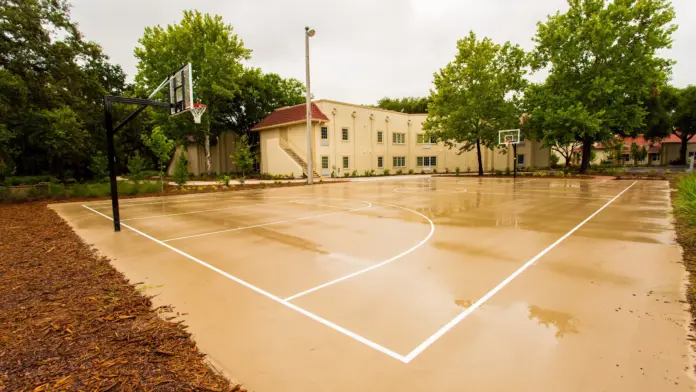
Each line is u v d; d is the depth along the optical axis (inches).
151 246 284.5
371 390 100.0
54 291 180.2
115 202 349.7
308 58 967.0
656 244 265.9
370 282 191.5
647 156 2219.5
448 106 1298.0
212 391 99.3
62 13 827.4
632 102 1243.2
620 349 120.2
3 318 146.0
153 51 1201.4
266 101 1566.2
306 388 101.5
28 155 1045.8
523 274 200.8
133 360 114.5
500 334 132.1
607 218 381.1
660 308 152.6
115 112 1189.1
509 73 1258.6
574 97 1124.5
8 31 728.3
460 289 179.0
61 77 835.4
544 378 104.7
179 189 841.5
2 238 319.0
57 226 383.9
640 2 1059.3
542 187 791.1
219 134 1520.7
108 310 155.9
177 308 160.1
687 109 1660.9
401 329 137.5
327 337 132.0
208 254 256.8
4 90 719.7
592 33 1088.2
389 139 1533.0
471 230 329.4
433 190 767.7
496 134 1258.6
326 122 1293.1
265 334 134.8
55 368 108.3
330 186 931.3
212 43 1227.2
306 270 214.5
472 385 101.7
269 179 1216.8
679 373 106.0
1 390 96.0
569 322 141.1
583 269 208.5
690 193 355.6
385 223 373.7
